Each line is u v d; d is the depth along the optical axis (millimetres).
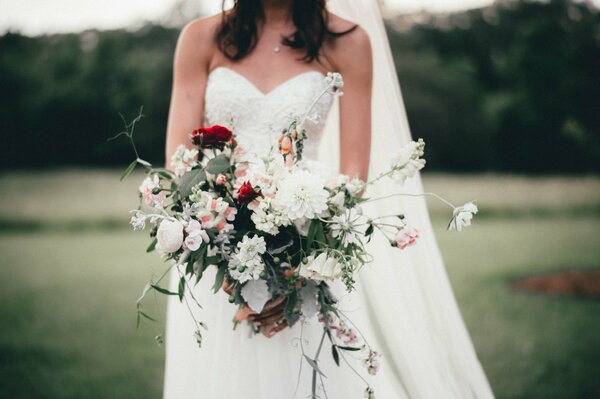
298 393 2146
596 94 21828
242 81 2393
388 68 2645
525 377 4930
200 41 2461
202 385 2254
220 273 1930
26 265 10625
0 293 8516
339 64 2463
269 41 2443
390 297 2594
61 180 20453
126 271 9953
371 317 2625
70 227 15266
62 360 5660
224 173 1992
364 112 2471
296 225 1965
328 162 2650
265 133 2348
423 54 23516
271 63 2422
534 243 12391
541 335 6152
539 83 22172
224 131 1944
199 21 2498
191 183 1946
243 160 2031
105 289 8672
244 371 2180
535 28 22172
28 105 21203
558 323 6578
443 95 22922
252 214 1900
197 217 1882
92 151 21406
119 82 21312
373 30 2650
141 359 5719
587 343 5812
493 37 23250
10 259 11258
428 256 2588
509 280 8867
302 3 2418
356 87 2469
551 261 10328
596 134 21891
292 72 2408
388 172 1963
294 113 2336
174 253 1930
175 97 2479
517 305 7410
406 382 2594
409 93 22953
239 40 2406
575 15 22312
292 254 1987
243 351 2191
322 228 1916
